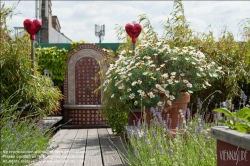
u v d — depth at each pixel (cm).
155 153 327
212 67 555
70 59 962
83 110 944
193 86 504
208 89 669
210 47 677
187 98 492
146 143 348
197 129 354
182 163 291
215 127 233
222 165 223
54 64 948
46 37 1478
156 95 486
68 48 1001
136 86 503
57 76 953
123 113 676
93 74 966
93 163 418
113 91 560
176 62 504
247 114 223
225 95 668
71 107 940
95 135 714
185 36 673
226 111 229
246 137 188
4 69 610
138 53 539
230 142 206
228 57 675
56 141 611
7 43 622
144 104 487
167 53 516
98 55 966
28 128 459
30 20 616
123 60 569
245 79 684
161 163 305
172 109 485
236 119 265
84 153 488
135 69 509
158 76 497
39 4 1474
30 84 610
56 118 766
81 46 966
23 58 618
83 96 964
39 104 621
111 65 577
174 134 451
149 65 495
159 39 653
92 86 964
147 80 496
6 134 395
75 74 964
